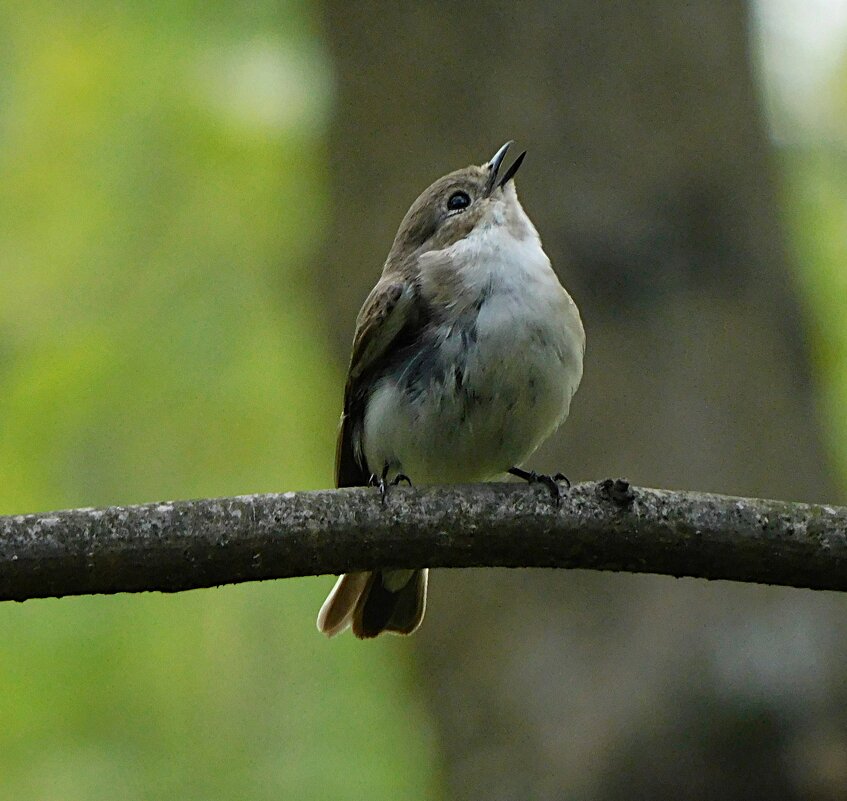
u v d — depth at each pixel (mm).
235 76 15094
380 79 12469
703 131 12125
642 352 11523
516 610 11227
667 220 11812
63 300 14812
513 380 8945
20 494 14250
